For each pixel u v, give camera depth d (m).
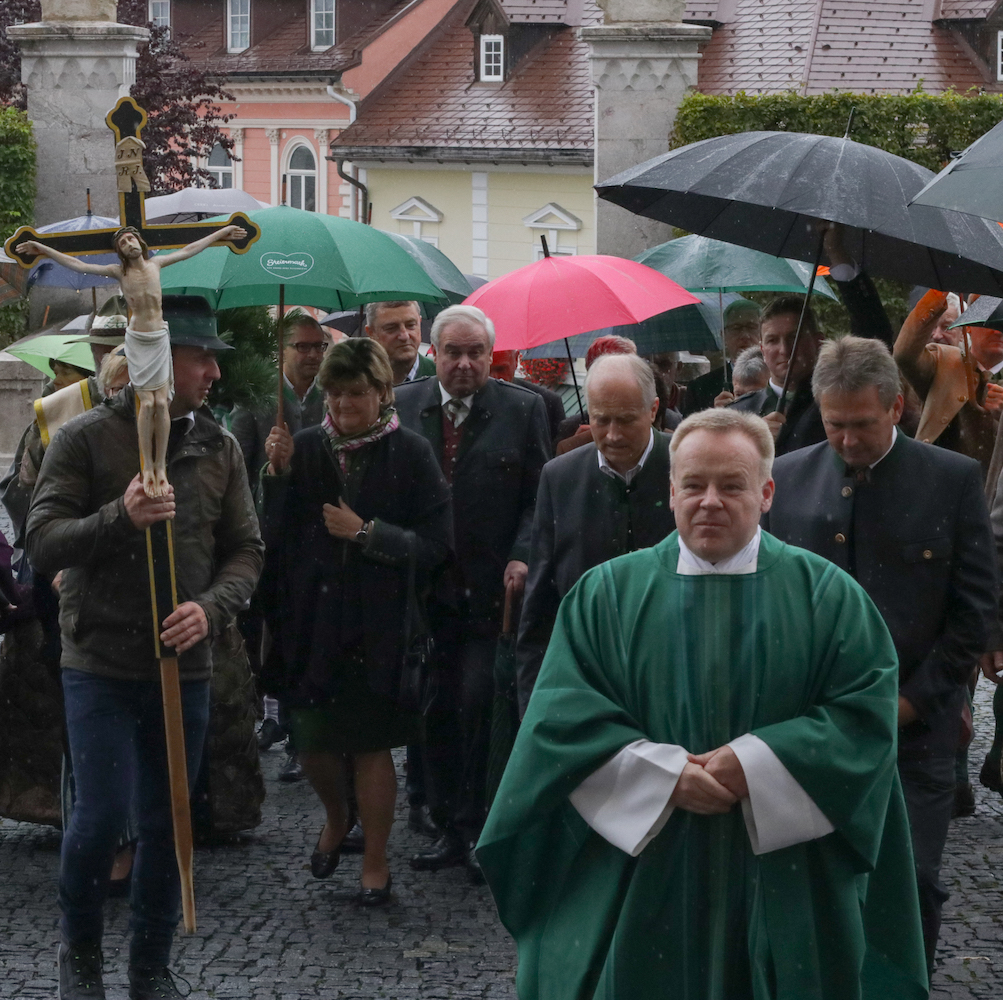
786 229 8.51
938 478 5.88
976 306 9.09
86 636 6.04
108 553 5.97
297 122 50.91
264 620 7.63
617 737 4.57
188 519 6.15
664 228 23.38
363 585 7.39
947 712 5.82
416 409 8.27
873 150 7.45
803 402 7.36
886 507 5.87
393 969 6.73
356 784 7.52
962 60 39.47
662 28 23.34
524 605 6.93
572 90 45.16
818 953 4.56
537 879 4.89
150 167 42.16
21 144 25.55
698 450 4.57
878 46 39.28
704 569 4.68
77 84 25.69
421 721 7.57
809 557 4.76
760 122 23.42
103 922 6.61
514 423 8.20
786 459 6.20
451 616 7.97
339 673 7.42
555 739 4.63
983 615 5.79
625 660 4.70
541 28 46.69
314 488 7.46
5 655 8.12
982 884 7.93
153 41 42.56
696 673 4.59
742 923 4.56
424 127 46.69
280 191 52.00
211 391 9.05
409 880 7.93
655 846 4.59
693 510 4.57
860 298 7.64
